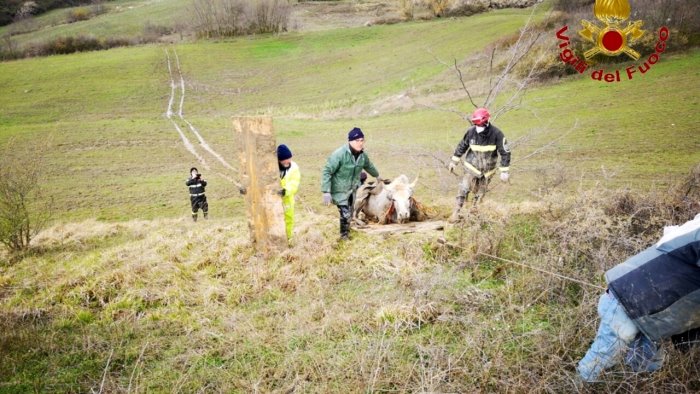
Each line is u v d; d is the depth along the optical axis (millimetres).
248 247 7316
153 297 5887
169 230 11875
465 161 7512
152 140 29172
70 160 25344
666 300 3260
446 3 67750
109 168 23984
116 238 12984
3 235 11930
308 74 49969
